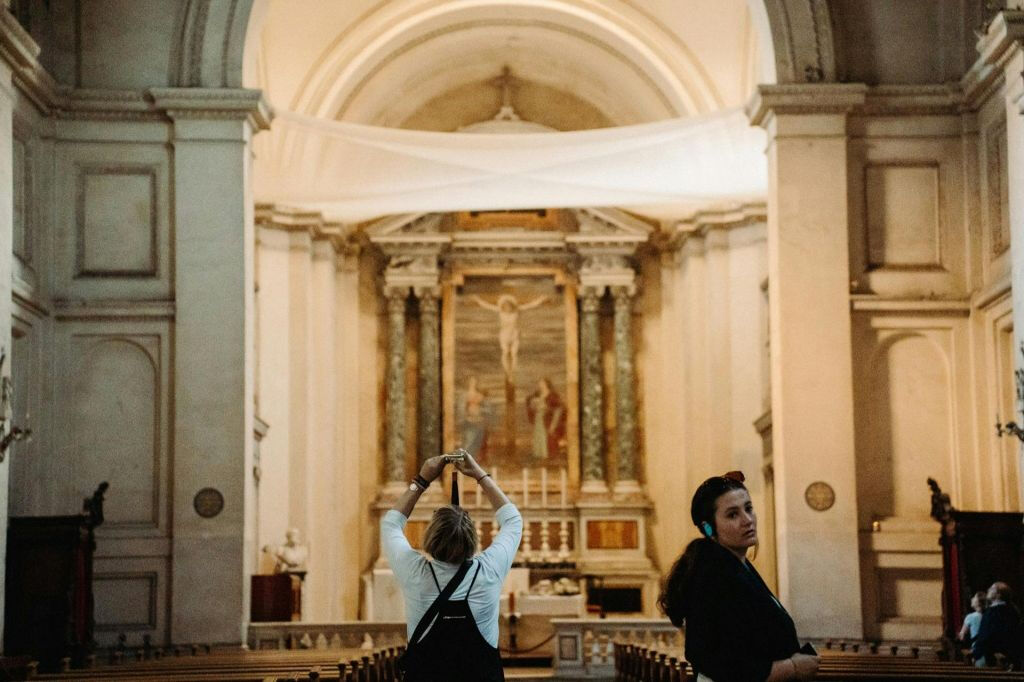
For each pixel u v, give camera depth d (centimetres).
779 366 1627
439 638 619
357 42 2317
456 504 654
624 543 2550
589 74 2580
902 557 1605
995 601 1205
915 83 1667
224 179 1648
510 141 1972
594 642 1830
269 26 2217
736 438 2314
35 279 1619
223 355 1628
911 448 1634
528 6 2392
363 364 2625
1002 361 1605
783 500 1605
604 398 2636
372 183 2086
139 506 1612
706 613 495
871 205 1664
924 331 1647
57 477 1612
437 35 2461
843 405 1617
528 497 2572
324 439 2394
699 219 2377
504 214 2650
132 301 1636
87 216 1652
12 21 1348
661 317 2633
